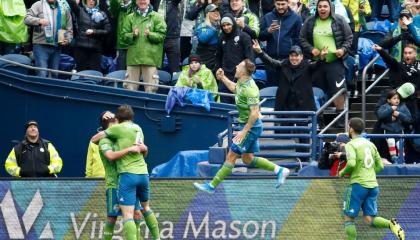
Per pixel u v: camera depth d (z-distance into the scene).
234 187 50.97
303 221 50.91
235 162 52.50
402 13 61.84
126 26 64.81
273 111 56.69
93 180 50.78
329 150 54.09
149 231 50.53
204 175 56.28
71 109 64.94
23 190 50.69
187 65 64.75
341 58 61.22
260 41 66.12
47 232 50.69
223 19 61.75
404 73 59.78
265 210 50.97
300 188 51.00
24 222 50.69
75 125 64.94
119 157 47.12
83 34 66.31
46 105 65.12
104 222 50.75
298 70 59.41
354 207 48.94
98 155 56.75
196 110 63.41
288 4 65.00
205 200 50.88
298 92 59.28
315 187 51.00
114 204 48.16
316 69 59.88
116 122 50.84
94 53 66.88
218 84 64.12
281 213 50.97
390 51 62.97
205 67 63.44
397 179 51.28
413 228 51.06
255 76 65.06
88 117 64.81
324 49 60.22
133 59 64.75
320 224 50.88
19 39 66.75
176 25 67.19
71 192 50.78
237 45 61.88
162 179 50.88
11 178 50.69
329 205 50.91
